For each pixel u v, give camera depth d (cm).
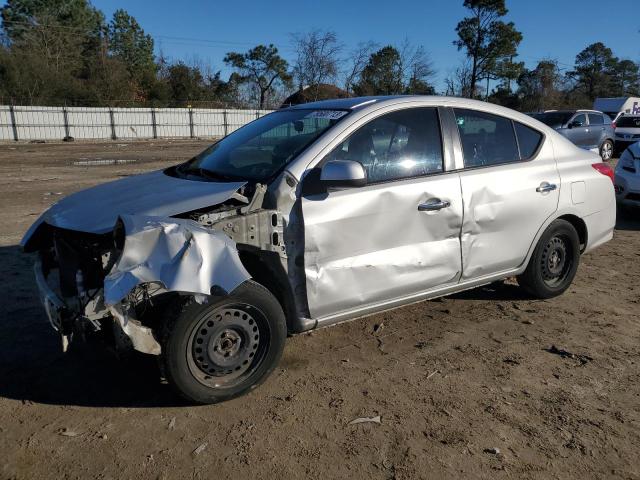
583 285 561
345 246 362
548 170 475
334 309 368
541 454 291
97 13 6178
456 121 428
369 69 4119
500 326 454
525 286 499
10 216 866
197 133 4084
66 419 316
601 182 520
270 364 343
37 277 357
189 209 320
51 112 3453
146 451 289
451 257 415
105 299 277
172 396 341
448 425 315
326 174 337
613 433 310
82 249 322
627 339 432
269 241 338
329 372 375
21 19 5625
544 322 463
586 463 284
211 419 319
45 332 425
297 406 333
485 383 362
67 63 4931
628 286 560
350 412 327
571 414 328
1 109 3284
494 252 444
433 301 508
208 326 317
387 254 382
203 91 5400
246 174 369
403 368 381
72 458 283
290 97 4116
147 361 385
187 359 314
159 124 3900
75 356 390
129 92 4641
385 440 301
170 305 309
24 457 283
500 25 4834
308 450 292
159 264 288
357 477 272
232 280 297
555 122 1758
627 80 8131
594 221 519
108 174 1509
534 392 353
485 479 272
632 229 841
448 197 405
